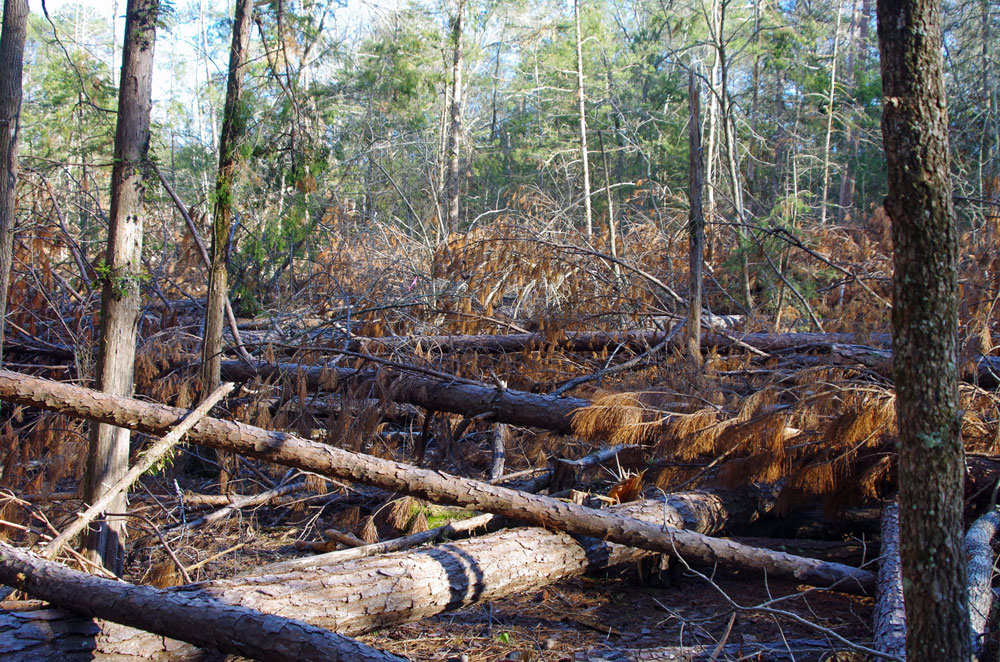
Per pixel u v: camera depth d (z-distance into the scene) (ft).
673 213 44.68
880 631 10.55
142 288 24.20
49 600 9.89
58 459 17.79
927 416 5.84
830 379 16.16
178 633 9.53
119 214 14.48
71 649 9.49
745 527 16.33
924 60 5.66
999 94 55.21
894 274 6.00
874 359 18.12
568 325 23.89
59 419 18.44
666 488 16.97
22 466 18.25
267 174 18.49
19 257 22.29
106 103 21.06
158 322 24.11
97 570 12.52
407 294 27.73
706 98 74.49
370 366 21.97
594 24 71.67
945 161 5.75
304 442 13.62
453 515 16.96
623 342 24.36
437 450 22.35
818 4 65.46
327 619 10.89
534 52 82.84
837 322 25.80
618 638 12.23
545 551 13.47
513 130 82.64
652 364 21.93
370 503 19.02
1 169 13.71
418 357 21.95
